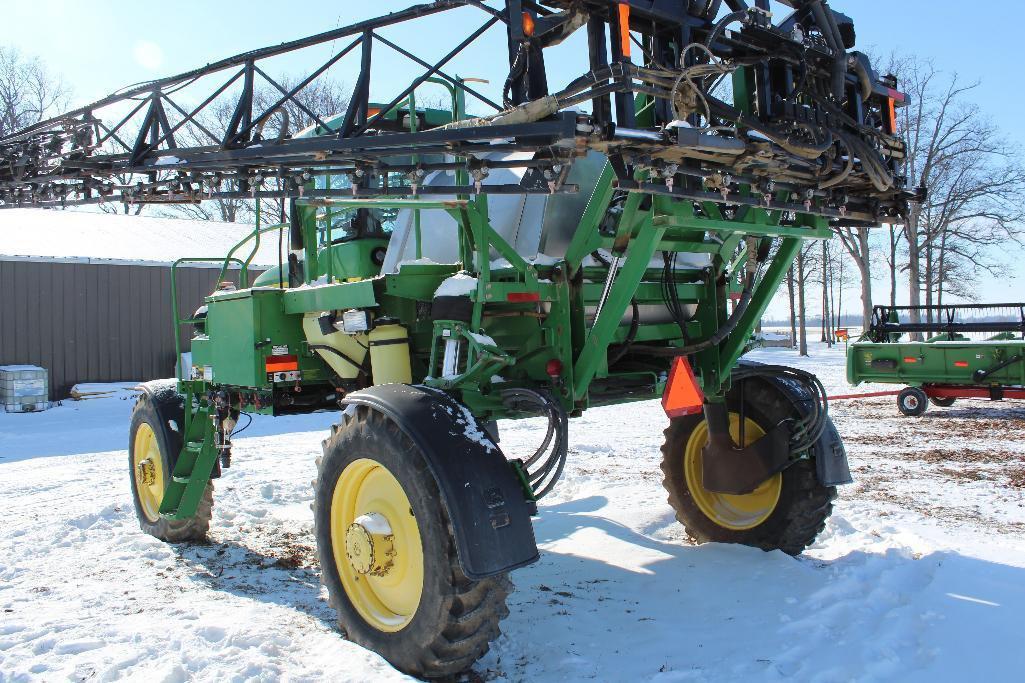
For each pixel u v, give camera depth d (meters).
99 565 4.71
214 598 4.05
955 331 11.83
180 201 4.46
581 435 9.95
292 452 9.01
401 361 3.89
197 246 20.06
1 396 15.64
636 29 3.03
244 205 25.95
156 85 4.28
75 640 3.32
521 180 3.62
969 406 12.68
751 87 3.26
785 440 4.21
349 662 3.05
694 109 2.97
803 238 3.96
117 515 5.96
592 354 3.64
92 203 4.78
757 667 2.97
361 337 4.16
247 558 4.87
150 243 19.73
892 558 4.20
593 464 7.79
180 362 5.22
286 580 4.43
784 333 54.47
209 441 4.91
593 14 2.83
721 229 3.50
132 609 3.84
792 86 3.23
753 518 4.56
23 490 7.07
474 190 3.18
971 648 3.02
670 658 3.14
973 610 3.39
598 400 4.20
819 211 3.51
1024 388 10.96
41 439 11.34
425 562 2.93
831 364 23.95
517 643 3.36
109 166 4.34
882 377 11.92
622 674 3.04
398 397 3.19
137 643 3.29
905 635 3.17
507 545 2.87
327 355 4.36
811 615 3.48
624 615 3.64
